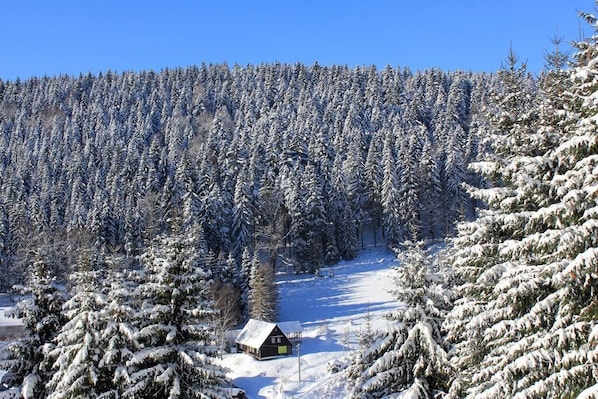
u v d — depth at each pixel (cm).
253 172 8762
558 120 1427
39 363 2211
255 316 5847
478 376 1328
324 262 8288
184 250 1909
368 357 1823
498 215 1402
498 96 1658
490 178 1598
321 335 5556
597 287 1112
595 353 1046
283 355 5159
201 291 1969
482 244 1491
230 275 6147
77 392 1853
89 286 1989
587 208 1120
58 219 7988
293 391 4375
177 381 1759
